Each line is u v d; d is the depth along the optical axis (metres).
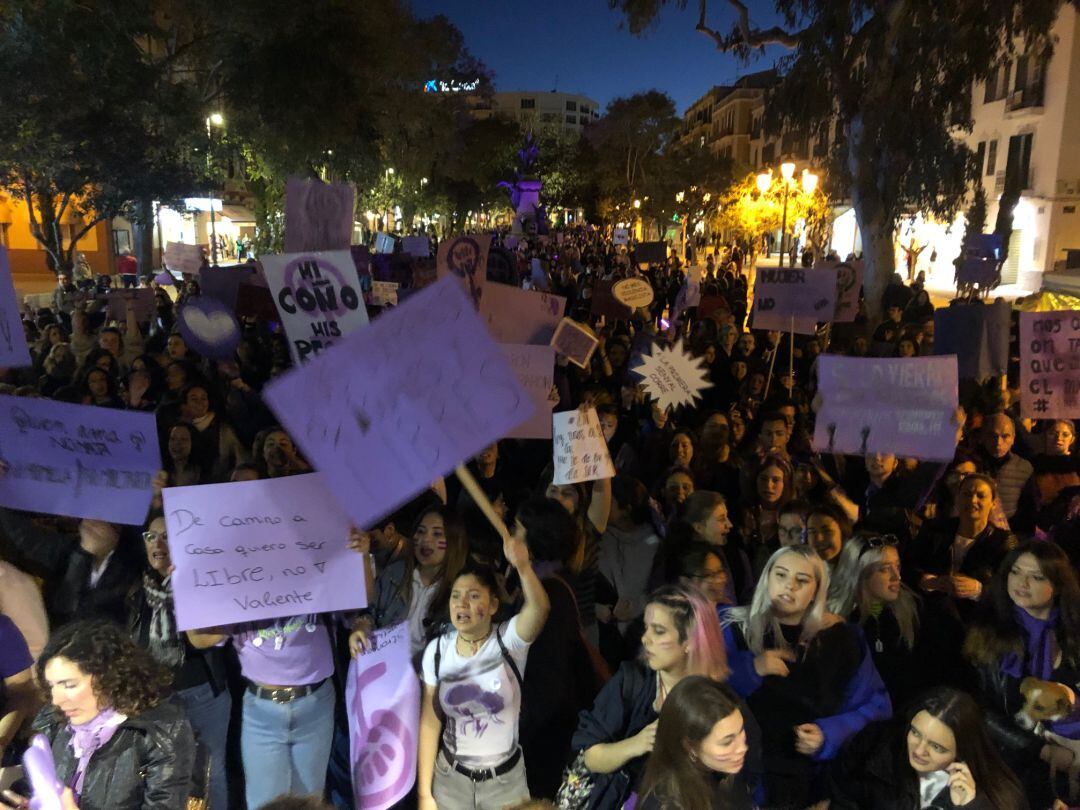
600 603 4.72
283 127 19.94
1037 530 5.42
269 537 3.38
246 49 18.72
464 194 64.62
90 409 3.92
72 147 14.63
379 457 2.98
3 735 3.28
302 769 3.69
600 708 3.15
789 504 4.47
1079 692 3.39
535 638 3.41
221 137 22.53
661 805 2.56
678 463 5.76
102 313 12.61
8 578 3.54
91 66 13.33
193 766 2.76
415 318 3.01
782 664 3.25
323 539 3.42
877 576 3.73
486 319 6.96
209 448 5.92
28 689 3.35
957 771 2.85
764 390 8.85
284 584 3.40
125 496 3.92
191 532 3.32
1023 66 36.91
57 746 2.73
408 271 17.62
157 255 38.44
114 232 35.75
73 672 2.63
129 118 15.38
